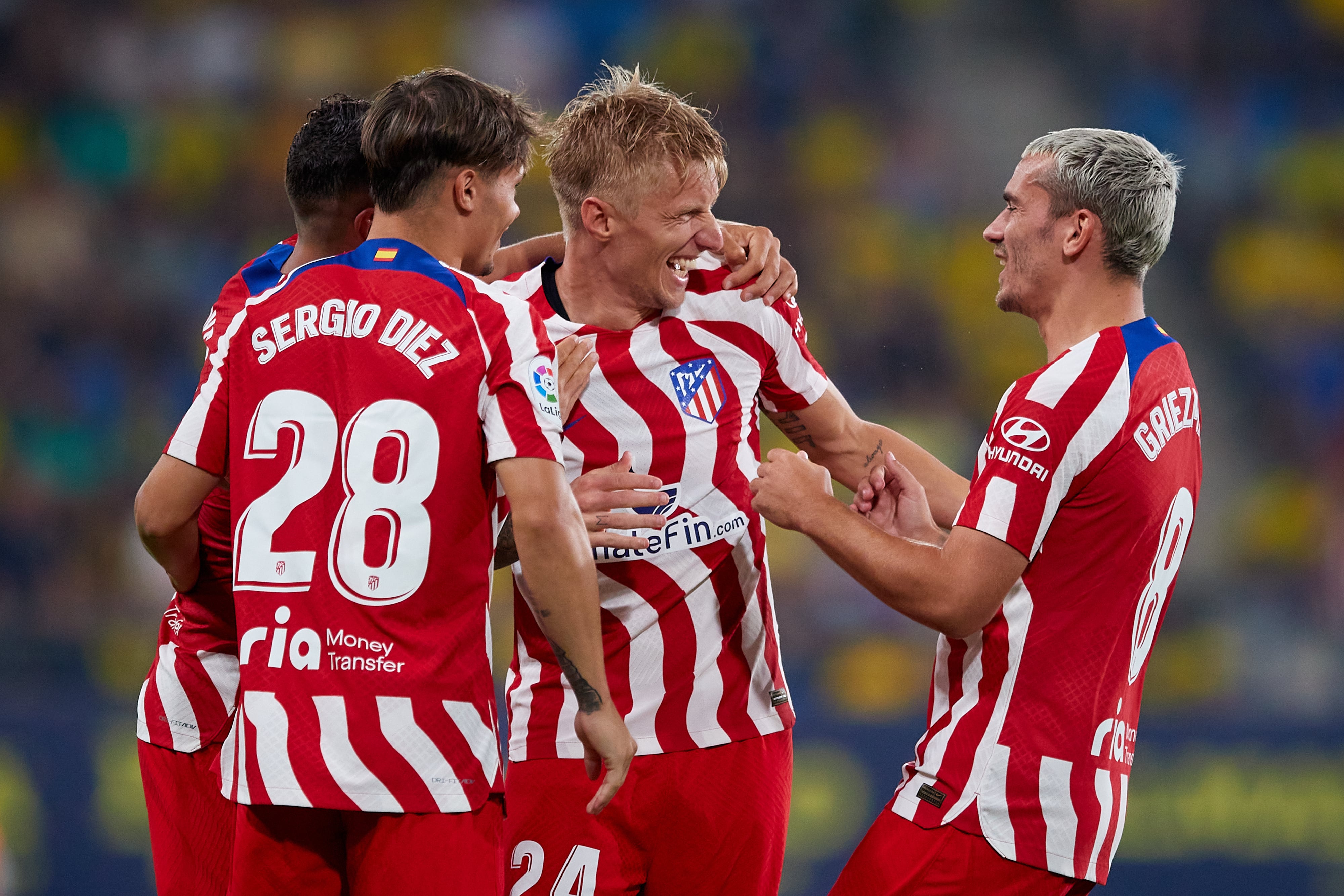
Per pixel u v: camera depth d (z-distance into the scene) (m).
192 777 10.49
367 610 8.39
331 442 8.54
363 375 8.54
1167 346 9.87
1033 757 9.48
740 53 47.94
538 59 47.31
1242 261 45.34
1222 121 48.12
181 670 10.51
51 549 33.66
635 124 10.11
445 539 8.50
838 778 22.86
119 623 27.97
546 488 8.52
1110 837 9.74
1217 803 22.62
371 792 8.36
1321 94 49.03
